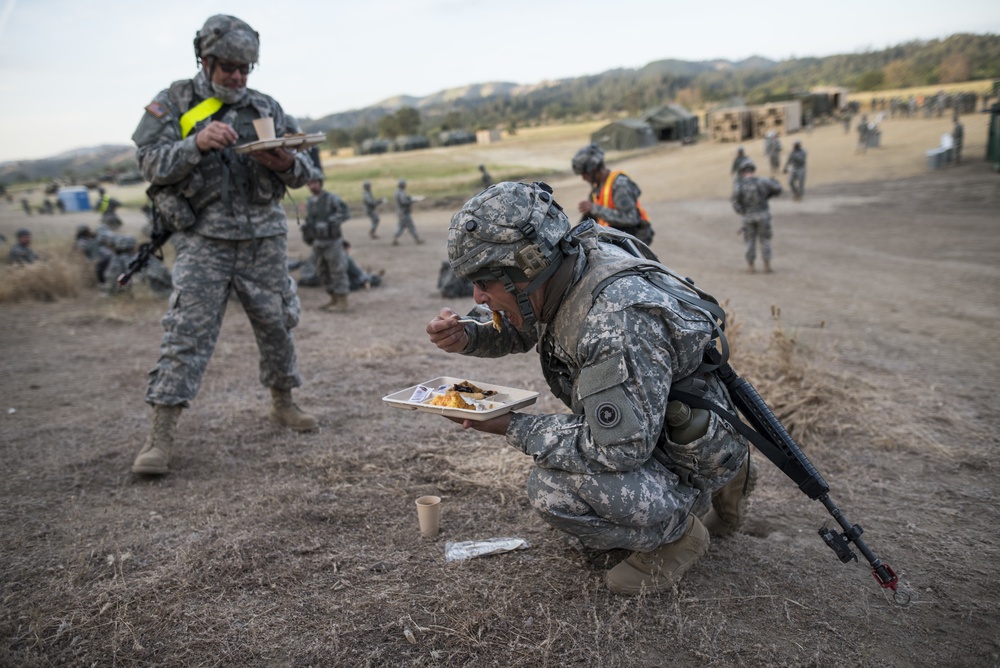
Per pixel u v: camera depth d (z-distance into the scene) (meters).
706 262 13.39
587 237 2.40
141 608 2.54
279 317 4.19
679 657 2.25
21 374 6.05
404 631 2.38
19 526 3.22
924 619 2.45
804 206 21.94
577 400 2.39
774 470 3.74
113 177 74.75
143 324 8.23
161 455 3.71
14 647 2.36
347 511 3.28
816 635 2.35
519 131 102.75
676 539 2.54
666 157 47.28
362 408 4.89
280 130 4.10
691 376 2.33
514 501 3.36
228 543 2.98
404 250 17.72
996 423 4.35
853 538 2.31
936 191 21.73
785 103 52.44
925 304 8.62
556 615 2.46
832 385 4.73
